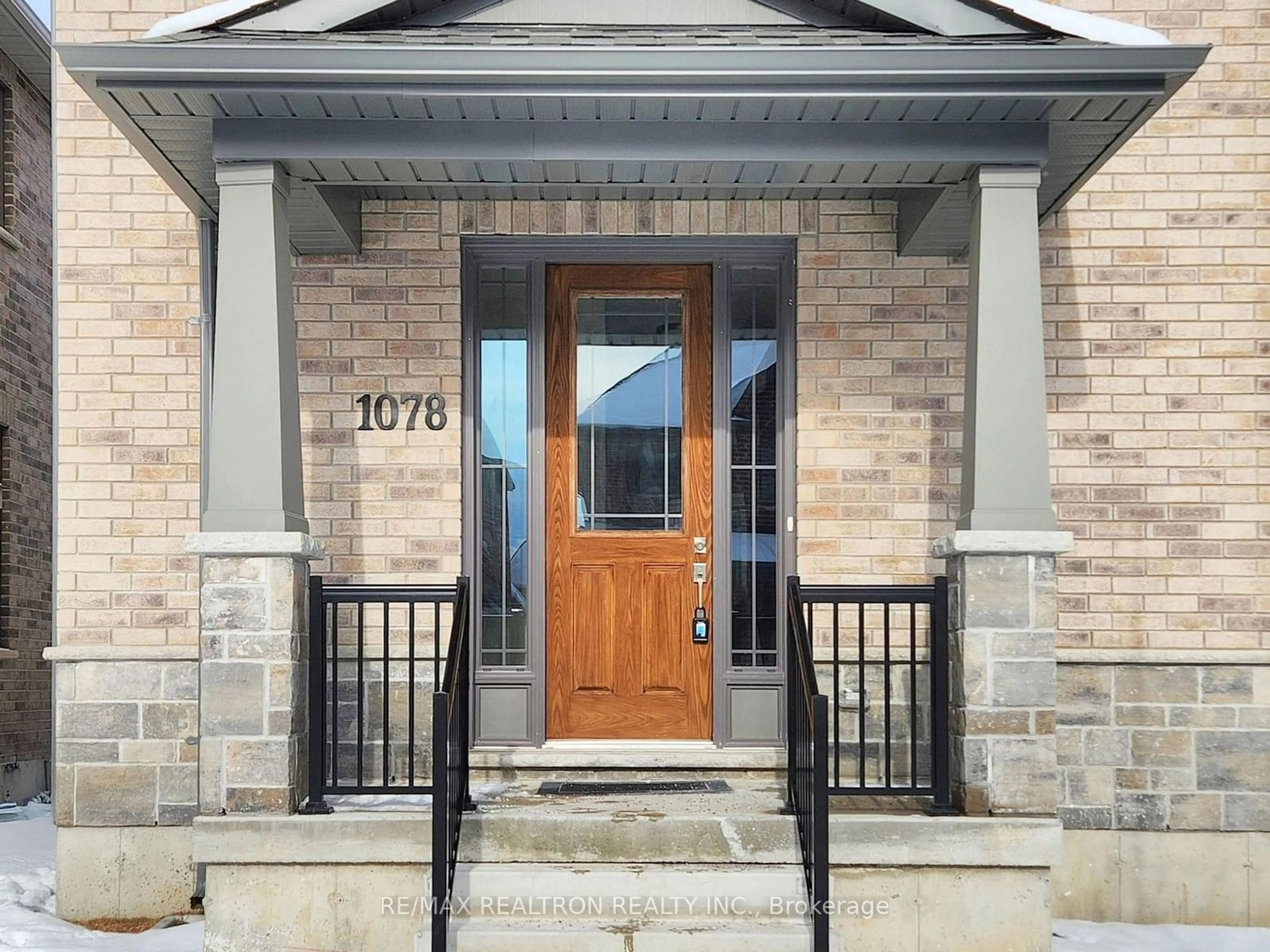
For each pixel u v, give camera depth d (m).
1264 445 6.65
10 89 10.84
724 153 5.29
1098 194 6.73
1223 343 6.68
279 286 5.31
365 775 6.44
